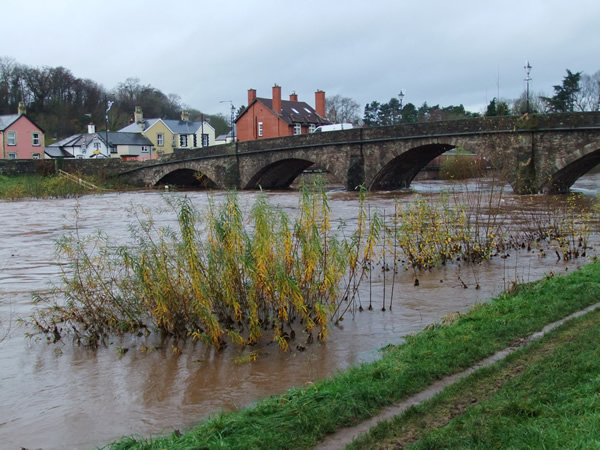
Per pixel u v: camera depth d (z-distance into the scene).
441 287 12.68
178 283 9.74
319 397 6.30
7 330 10.46
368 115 142.12
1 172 58.19
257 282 9.43
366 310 11.09
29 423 6.86
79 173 59.44
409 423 5.64
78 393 7.67
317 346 9.13
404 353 7.75
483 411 5.57
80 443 6.34
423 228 15.14
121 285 10.48
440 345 7.88
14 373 8.41
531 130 36.91
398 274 14.12
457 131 40.38
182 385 7.83
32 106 108.19
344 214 27.75
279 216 12.02
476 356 7.42
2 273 15.78
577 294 9.99
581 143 35.44
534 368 6.57
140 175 60.78
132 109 126.12
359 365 7.94
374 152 45.47
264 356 8.80
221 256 9.76
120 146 83.62
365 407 6.08
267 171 53.91
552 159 36.56
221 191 52.16
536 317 8.90
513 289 11.25
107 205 38.53
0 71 106.81
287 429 5.67
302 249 10.23
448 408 5.90
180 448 5.39
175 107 139.38
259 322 9.97
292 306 10.27
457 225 15.88
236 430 5.73
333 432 5.68
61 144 88.31
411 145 43.19
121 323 10.02
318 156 48.50
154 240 17.47
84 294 10.24
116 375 8.25
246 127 73.44
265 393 7.46
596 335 7.48
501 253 16.34
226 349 9.17
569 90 81.06
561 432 4.84
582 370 6.24
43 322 10.81
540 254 15.73
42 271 16.03
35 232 24.66
